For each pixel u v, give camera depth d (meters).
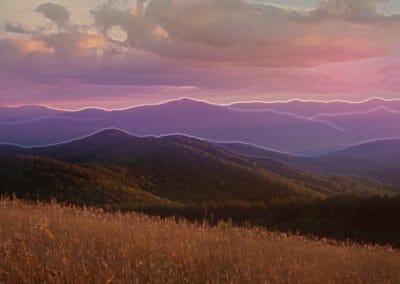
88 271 7.04
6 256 7.47
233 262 9.34
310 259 11.26
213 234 13.34
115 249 9.14
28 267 7.03
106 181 84.56
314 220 36.88
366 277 9.90
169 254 9.06
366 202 38.06
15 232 9.39
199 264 8.59
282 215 39.78
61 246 8.49
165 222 14.59
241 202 42.28
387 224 34.47
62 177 75.88
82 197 71.94
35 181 71.12
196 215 39.09
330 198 41.47
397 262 13.01
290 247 12.98
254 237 14.31
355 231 33.94
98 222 12.48
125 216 14.89
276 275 8.43
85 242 9.34
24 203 15.31
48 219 11.78
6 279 6.68
